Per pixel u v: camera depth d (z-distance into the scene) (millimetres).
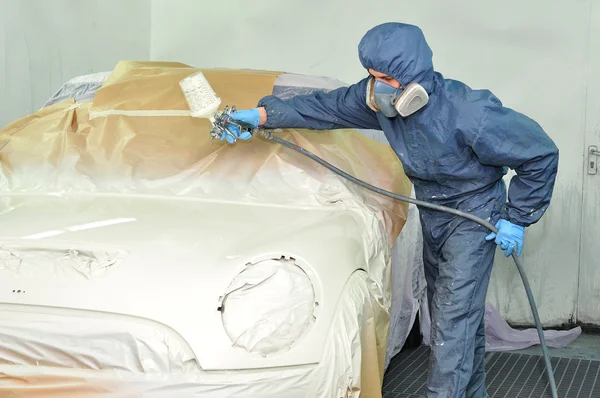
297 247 1959
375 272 2213
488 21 4328
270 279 1843
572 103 4207
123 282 1811
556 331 4074
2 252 1914
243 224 2121
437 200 2535
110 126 2725
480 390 2742
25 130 2793
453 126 2283
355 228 2201
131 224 2094
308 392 1740
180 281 1811
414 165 2447
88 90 3066
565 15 4180
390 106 2328
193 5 5090
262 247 1941
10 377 1759
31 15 4000
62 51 4277
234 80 2867
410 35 2223
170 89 2826
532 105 4277
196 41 5098
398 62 2203
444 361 2389
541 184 2342
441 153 2357
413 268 3451
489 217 2461
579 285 4305
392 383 3289
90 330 1740
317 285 1862
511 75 4305
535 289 4355
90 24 4539
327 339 1792
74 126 2793
